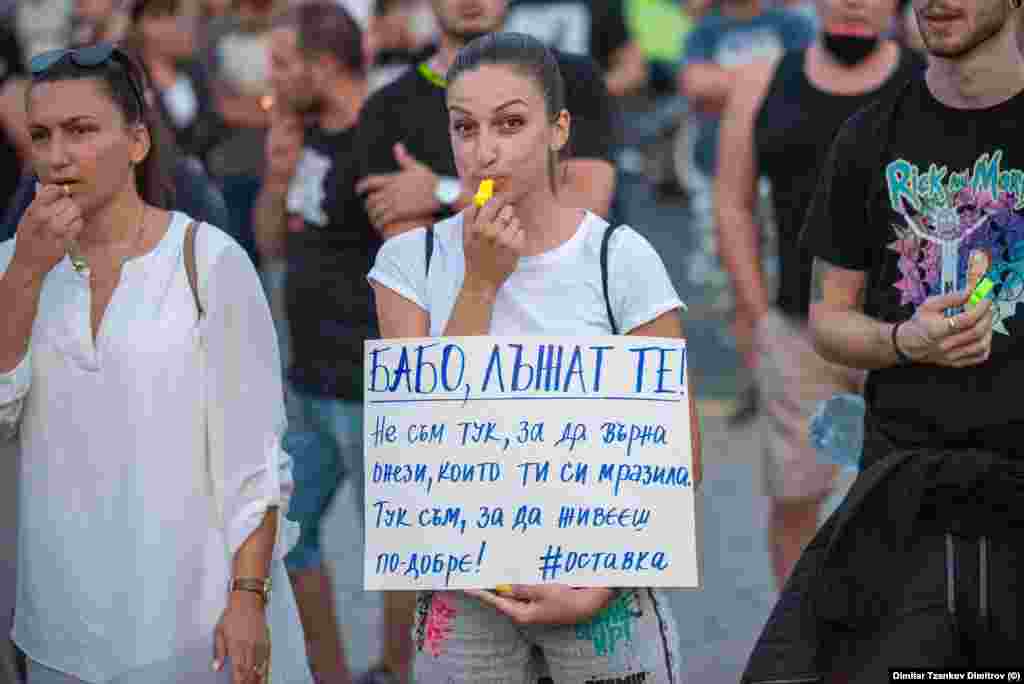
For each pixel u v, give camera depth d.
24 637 7.60
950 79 7.43
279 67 10.95
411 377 7.24
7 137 14.38
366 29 16.55
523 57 7.17
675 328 7.30
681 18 31.72
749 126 11.81
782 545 11.48
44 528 7.45
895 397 7.58
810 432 9.88
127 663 7.36
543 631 7.36
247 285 7.51
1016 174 7.38
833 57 11.23
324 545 14.18
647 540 7.16
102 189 7.41
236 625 7.36
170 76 15.08
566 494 7.16
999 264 7.42
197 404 7.42
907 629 7.34
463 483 7.20
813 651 7.58
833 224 7.84
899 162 7.60
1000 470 7.28
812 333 7.96
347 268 10.77
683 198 32.56
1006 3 7.25
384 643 10.75
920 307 7.32
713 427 17.86
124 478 7.36
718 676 11.16
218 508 7.49
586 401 7.16
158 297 7.41
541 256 7.25
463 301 7.18
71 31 16.73
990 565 7.33
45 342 7.39
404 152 10.05
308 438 10.91
